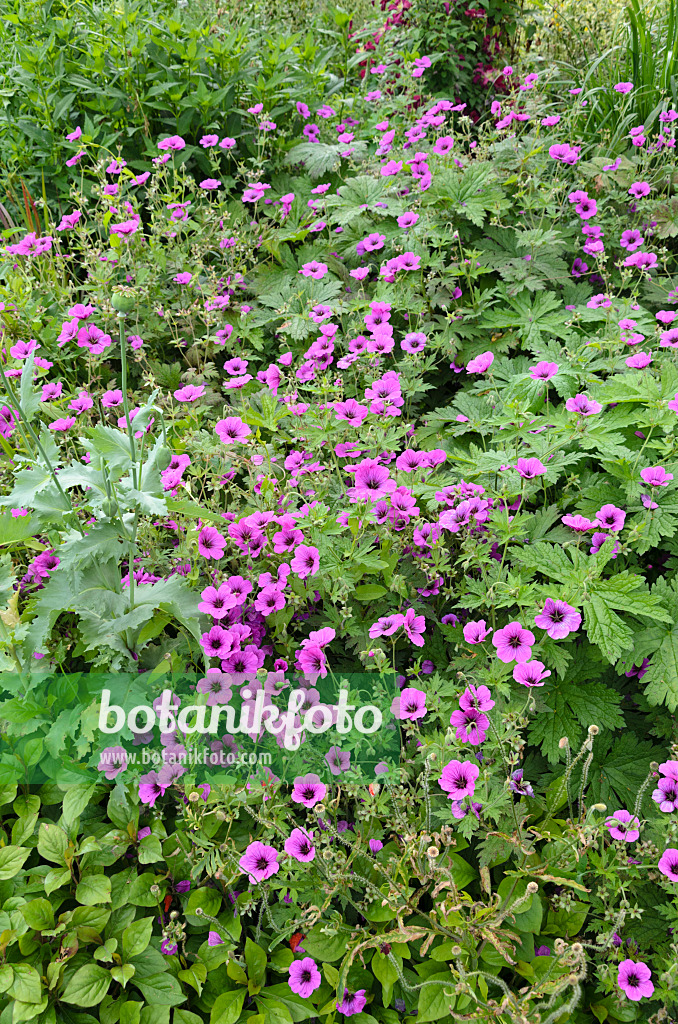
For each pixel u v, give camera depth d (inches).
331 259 150.9
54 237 151.9
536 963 78.0
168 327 147.1
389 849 86.1
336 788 87.2
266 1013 76.0
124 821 84.0
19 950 77.7
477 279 142.3
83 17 186.4
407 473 103.1
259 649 93.6
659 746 92.7
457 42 222.4
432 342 126.3
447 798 87.2
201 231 150.9
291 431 111.9
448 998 75.0
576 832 76.5
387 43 225.1
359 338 122.0
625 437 105.7
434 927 76.2
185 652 95.3
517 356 130.0
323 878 82.0
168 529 108.5
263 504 100.9
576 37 221.8
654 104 183.0
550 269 136.6
